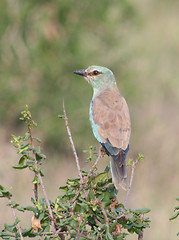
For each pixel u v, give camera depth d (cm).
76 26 1675
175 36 1839
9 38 1655
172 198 1374
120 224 611
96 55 1703
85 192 608
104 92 962
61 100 1673
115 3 1708
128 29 1775
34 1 1644
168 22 1873
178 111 1700
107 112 841
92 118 851
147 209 598
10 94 1680
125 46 1759
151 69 1792
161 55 1820
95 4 1681
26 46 1652
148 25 1864
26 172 1422
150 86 1778
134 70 1770
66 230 603
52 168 1579
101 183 628
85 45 1700
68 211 599
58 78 1691
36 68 1670
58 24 1677
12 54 1667
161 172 1455
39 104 1697
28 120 595
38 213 595
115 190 633
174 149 1524
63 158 1636
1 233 574
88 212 600
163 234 1215
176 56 1828
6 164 1484
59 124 1655
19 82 1689
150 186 1430
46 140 1655
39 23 1655
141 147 1580
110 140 798
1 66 1675
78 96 1694
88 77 1005
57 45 1673
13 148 1611
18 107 1694
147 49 1805
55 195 1423
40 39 1664
